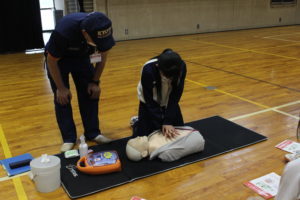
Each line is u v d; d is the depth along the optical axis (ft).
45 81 14.61
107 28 6.53
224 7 30.53
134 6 26.14
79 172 7.01
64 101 7.77
